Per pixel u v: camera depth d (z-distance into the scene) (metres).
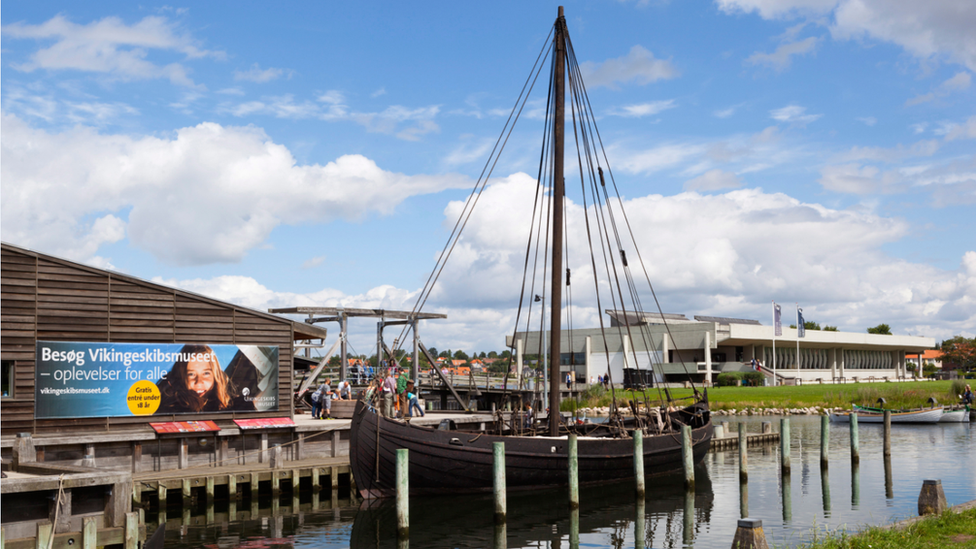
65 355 24.05
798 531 18.59
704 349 86.31
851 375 106.81
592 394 60.25
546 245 29.22
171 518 21.31
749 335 85.94
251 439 26.48
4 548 11.55
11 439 22.16
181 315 26.39
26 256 23.64
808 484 26.39
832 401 62.00
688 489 24.52
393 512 21.98
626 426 31.66
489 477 23.94
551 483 24.92
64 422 23.84
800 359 98.38
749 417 58.12
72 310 24.31
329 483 25.39
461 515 21.59
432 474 23.12
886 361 117.75
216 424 26.56
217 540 18.73
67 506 12.30
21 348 23.33
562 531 19.67
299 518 21.31
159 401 25.62
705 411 33.50
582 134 29.95
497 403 49.44
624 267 30.31
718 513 21.78
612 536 19.09
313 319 40.09
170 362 25.95
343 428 27.98
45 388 23.64
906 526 13.70
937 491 15.48
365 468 22.84
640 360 87.75
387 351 41.19
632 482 27.25
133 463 23.81
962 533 12.94
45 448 22.36
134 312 25.47
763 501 23.25
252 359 27.67
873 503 22.42
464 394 50.59
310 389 42.72
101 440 23.09
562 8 28.66
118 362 24.97
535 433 28.05
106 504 12.68
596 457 25.78
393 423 22.69
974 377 124.88
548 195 29.17
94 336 24.61
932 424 52.03
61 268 24.25
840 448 37.59
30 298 23.61
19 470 14.73
